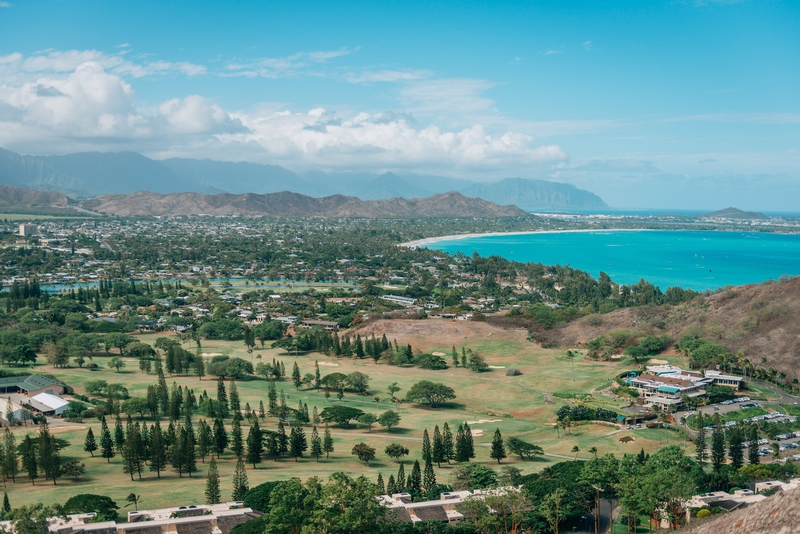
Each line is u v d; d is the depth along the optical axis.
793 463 131.50
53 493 124.19
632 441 158.88
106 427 147.12
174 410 171.25
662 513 102.94
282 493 95.88
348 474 136.12
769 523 62.81
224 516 105.81
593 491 112.88
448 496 114.62
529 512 106.44
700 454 139.25
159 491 125.31
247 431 168.75
